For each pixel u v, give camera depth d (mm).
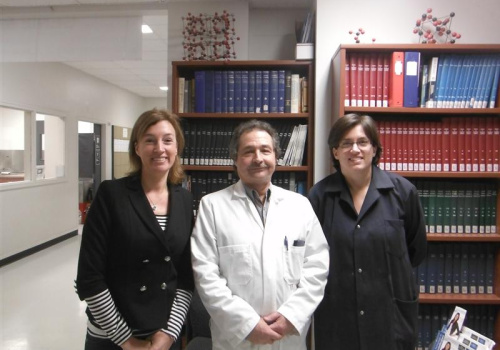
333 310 1406
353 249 1391
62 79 5281
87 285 1124
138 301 1173
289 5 2818
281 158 2373
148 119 1260
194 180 2414
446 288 2031
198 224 1305
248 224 1270
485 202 2006
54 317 2855
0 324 2742
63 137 5414
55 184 5164
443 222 2010
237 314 1134
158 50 4559
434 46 1889
